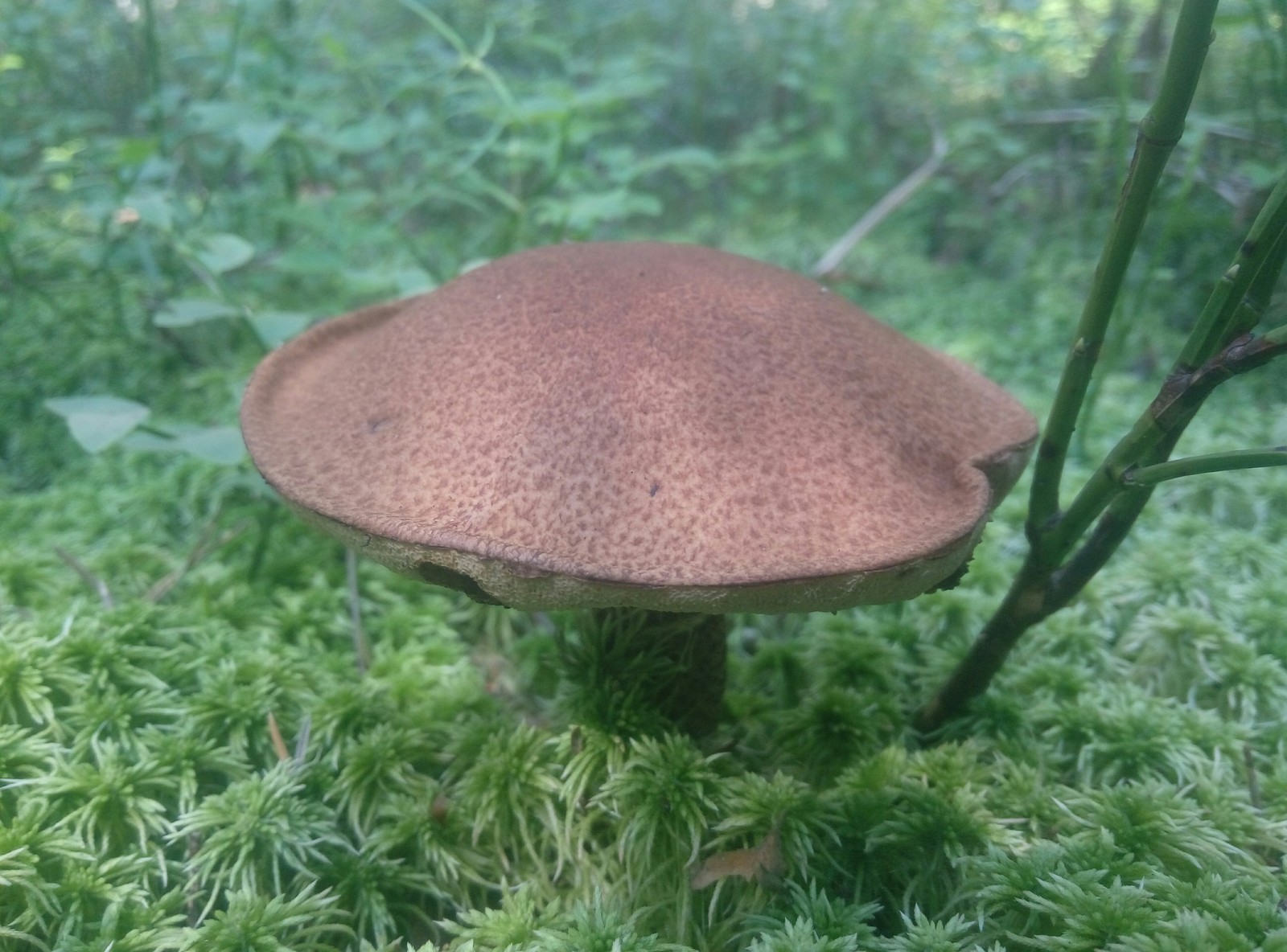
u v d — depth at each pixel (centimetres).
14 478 22
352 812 13
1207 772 14
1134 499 11
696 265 13
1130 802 13
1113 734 14
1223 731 14
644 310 12
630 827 13
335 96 31
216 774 14
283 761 13
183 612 17
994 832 12
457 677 16
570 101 25
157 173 24
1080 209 33
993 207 36
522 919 12
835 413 11
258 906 11
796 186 38
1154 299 27
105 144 25
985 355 27
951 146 35
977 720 15
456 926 12
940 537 10
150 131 29
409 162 36
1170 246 27
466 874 13
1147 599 18
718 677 14
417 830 13
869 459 11
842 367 12
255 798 13
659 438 11
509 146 28
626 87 26
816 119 40
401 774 14
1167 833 12
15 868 11
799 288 13
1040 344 28
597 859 13
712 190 41
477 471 11
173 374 25
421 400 12
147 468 22
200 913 12
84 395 24
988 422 13
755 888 12
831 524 11
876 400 12
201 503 21
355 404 13
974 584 19
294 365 15
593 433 11
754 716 15
